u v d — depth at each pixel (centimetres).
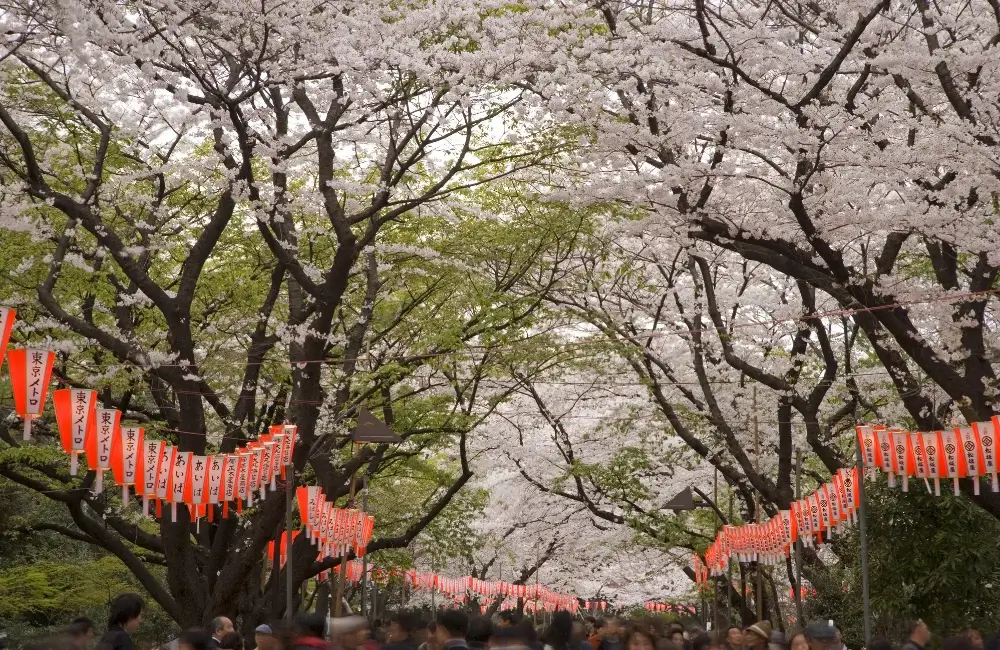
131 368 1642
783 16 1630
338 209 1556
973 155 1349
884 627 1667
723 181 1641
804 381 2108
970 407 1442
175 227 1930
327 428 1677
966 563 1440
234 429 1730
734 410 2306
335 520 1523
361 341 1848
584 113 1460
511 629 846
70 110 1675
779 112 1410
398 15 1504
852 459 2011
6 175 1680
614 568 3122
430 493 2842
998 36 1410
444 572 3603
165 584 2627
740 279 2283
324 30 1445
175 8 1295
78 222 1608
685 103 1486
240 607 1878
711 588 2611
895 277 1742
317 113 1655
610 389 2492
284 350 1806
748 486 2303
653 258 2164
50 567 2072
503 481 2869
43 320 1485
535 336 1950
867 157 1449
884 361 1584
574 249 2109
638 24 1508
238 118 1412
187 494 1084
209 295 1927
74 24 1257
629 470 2431
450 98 1396
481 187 2130
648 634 920
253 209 1495
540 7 1437
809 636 938
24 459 1739
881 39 1528
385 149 1906
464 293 2086
